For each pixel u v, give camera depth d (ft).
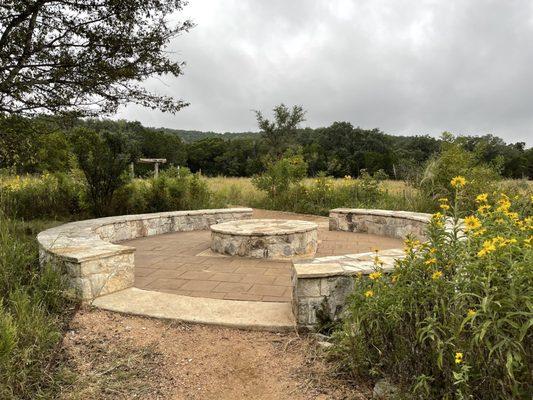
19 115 25.35
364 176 40.24
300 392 8.64
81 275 12.91
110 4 24.50
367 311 8.34
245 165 151.23
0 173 27.37
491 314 6.00
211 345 10.61
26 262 14.42
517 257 6.66
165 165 129.80
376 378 8.75
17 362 8.79
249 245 19.88
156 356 10.09
